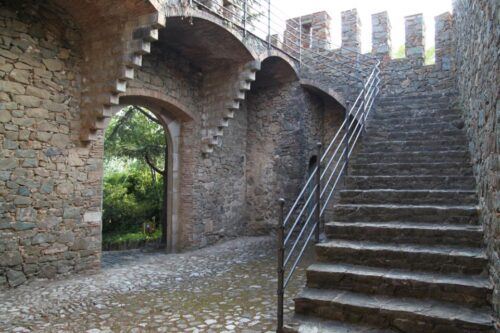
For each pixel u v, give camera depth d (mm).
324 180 10273
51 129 5527
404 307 3137
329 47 10031
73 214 5762
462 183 4551
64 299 4609
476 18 3973
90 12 5629
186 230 8062
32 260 5246
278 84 9680
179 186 8195
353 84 9602
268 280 5461
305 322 3324
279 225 3471
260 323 3729
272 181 9641
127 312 4145
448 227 3824
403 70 9312
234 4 7340
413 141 5703
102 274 5922
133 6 5312
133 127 11758
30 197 5254
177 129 8219
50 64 5547
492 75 3008
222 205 9023
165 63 7457
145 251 8383
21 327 3727
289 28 10039
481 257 3330
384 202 4570
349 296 3443
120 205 12688
